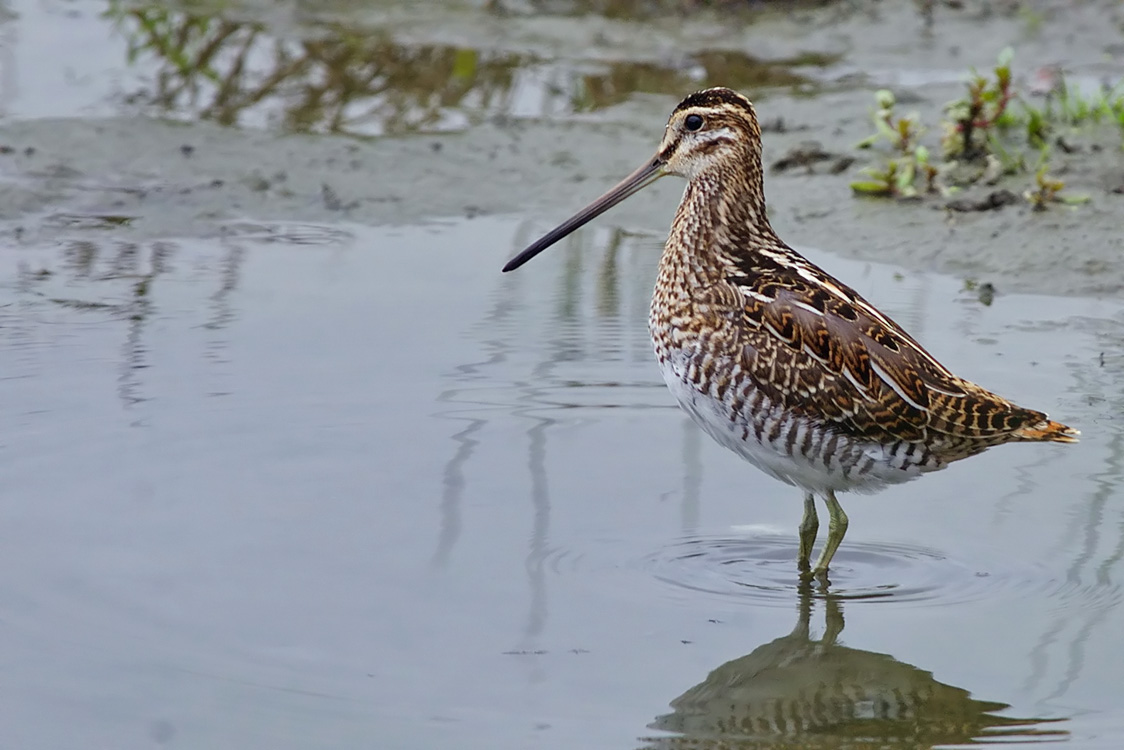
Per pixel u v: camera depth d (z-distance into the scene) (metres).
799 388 11.13
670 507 12.30
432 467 12.78
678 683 9.70
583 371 14.64
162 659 9.78
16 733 8.96
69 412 13.45
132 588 10.70
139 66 23.53
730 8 26.39
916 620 10.61
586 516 12.06
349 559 11.23
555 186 19.64
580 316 15.84
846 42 25.09
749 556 11.59
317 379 14.28
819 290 11.38
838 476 11.40
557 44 25.00
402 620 10.39
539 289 16.61
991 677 9.80
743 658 10.05
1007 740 9.03
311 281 16.66
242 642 10.05
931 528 12.07
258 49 24.47
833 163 19.88
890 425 11.10
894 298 16.19
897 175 18.97
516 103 22.56
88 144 20.09
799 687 9.73
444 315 15.83
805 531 11.50
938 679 9.79
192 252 17.44
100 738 8.89
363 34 25.27
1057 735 9.08
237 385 14.09
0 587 10.66
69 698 9.30
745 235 12.09
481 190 19.52
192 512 11.88
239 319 15.56
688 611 10.70
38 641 9.96
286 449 12.99
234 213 18.58
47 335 15.03
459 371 14.54
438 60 24.23
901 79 23.47
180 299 16.05
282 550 11.34
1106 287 16.50
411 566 11.16
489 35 25.31
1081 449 13.14
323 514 11.93
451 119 21.80
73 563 11.04
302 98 22.50
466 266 17.20
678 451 13.30
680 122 12.28
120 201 18.69
